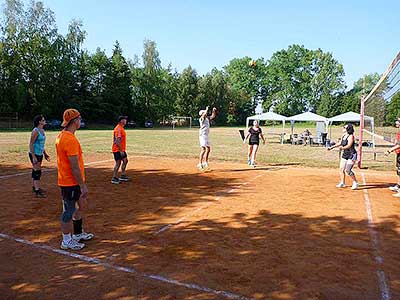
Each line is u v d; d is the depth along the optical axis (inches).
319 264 178.9
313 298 145.5
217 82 2878.9
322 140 1027.9
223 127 2529.5
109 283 158.1
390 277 165.3
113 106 2320.4
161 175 453.4
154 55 2655.0
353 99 2913.4
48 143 892.0
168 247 201.6
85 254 191.9
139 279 161.9
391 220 258.5
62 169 193.9
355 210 285.7
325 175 469.4
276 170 510.0
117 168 392.5
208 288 153.4
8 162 550.6
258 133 546.9
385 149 884.0
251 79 3287.4
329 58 3122.5
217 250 196.9
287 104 3137.3
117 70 2362.2
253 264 177.9
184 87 2728.8
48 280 161.5
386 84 652.1
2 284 157.8
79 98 2167.8
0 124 1776.6
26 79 1934.1
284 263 179.5
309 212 278.5
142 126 2527.1
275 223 248.7
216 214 270.8
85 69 2269.9
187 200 317.1
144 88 2593.5
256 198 327.3
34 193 338.0
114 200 314.8
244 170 506.6
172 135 1381.6
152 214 269.9
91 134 1359.5
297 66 3171.8
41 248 200.4
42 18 1978.3
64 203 197.8
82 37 2210.9
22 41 1908.2
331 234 226.1
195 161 598.9
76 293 149.3
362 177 460.4
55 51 2014.0
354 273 169.0
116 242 210.1
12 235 221.6
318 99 3137.3
